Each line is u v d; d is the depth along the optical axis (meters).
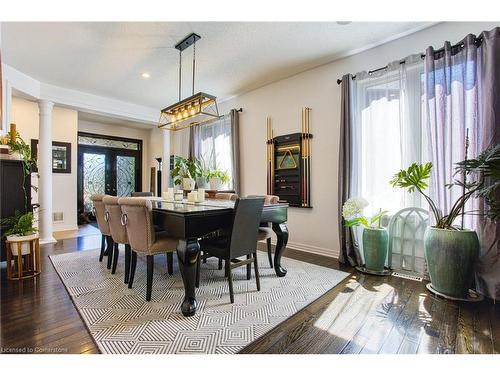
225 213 2.15
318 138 3.72
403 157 2.85
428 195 2.69
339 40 3.04
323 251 3.65
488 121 2.21
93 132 6.87
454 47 2.48
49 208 4.29
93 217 6.90
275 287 2.47
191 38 2.96
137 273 2.81
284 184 4.11
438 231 2.24
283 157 4.12
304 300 2.19
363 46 3.18
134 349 1.53
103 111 4.93
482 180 2.12
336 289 2.43
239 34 2.91
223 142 5.11
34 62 3.53
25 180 3.09
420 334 1.69
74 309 1.99
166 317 1.89
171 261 2.80
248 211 2.23
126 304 2.09
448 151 2.49
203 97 2.97
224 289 2.42
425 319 1.88
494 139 2.18
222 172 4.55
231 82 4.27
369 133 3.14
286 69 3.80
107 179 7.16
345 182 3.26
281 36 2.95
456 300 2.16
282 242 2.78
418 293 2.32
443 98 2.52
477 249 2.14
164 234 2.36
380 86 3.07
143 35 2.91
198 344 1.58
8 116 3.59
